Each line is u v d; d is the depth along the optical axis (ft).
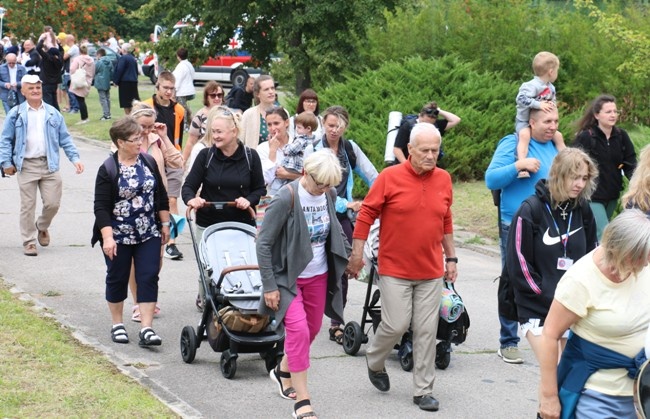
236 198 42.47
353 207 42.73
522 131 40.70
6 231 64.13
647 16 118.32
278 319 32.35
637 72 91.76
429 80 91.61
